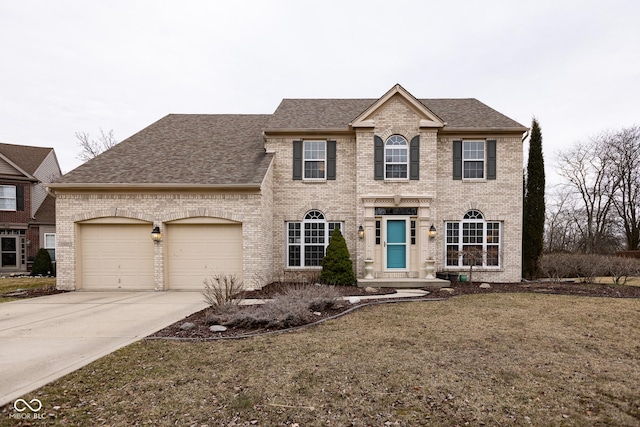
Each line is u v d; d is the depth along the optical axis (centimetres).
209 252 1329
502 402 420
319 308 905
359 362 547
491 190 1485
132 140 1633
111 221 1320
